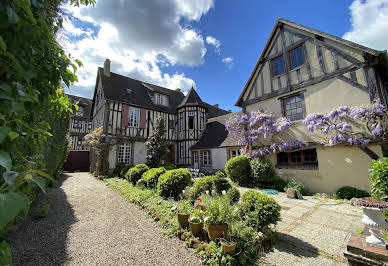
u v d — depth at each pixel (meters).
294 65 8.09
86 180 10.27
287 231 3.75
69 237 3.45
